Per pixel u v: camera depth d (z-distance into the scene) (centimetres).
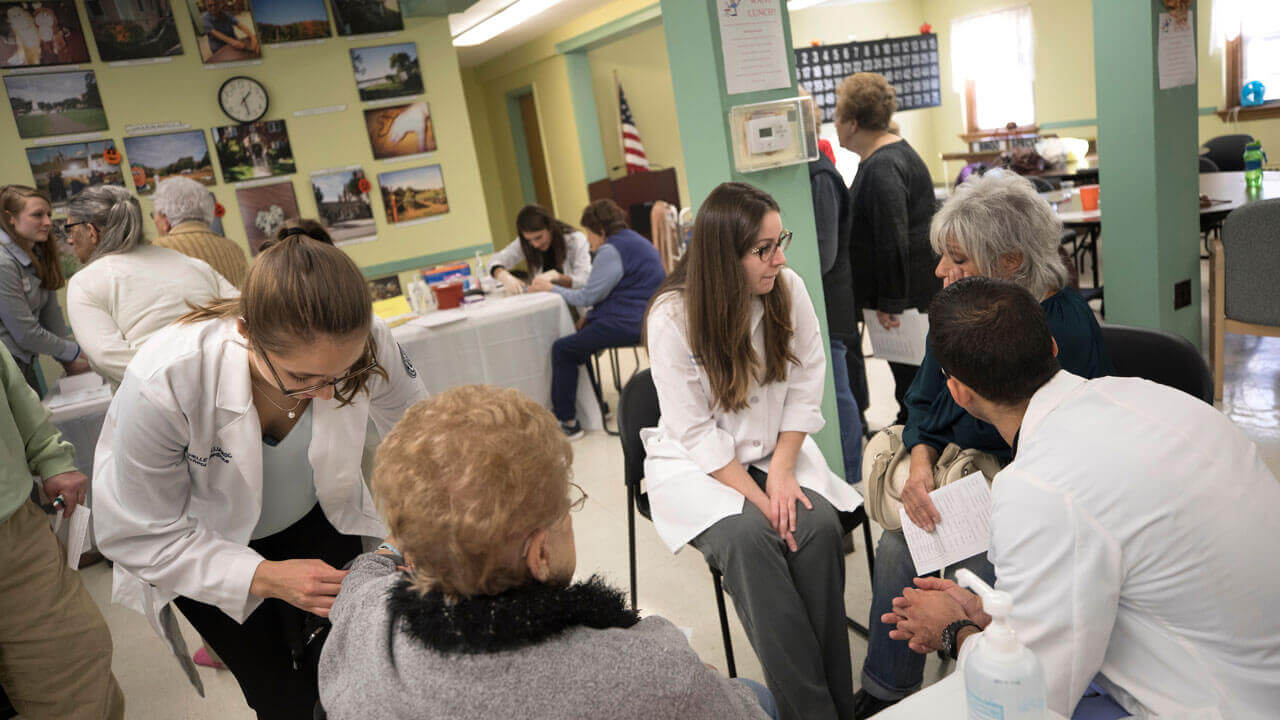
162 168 507
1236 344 412
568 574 87
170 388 133
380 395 162
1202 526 101
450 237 600
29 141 472
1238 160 625
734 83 231
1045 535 107
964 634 127
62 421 299
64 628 181
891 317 304
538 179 983
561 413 414
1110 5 305
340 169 559
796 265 255
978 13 933
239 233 534
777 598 174
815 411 201
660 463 199
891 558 182
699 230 184
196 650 264
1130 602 107
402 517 78
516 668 74
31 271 347
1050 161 699
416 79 574
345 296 117
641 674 75
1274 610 101
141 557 140
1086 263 632
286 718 162
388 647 81
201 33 507
